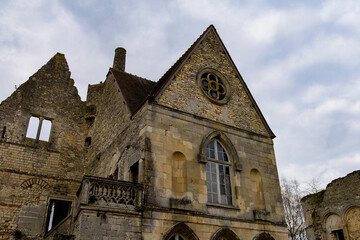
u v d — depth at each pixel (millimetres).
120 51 25672
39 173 18859
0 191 17344
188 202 13281
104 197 11633
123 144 15766
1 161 18031
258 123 18141
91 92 23594
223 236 13773
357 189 19000
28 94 20656
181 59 17422
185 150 14398
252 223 14695
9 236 16625
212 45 18906
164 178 13242
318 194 21766
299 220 30438
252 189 15797
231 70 18906
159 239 11930
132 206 11992
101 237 10891
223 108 17016
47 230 18406
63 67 23062
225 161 15742
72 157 20547
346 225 19188
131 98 17438
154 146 13570
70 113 21812
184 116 15156
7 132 18875
